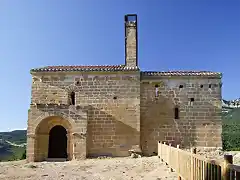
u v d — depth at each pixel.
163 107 24.86
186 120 24.66
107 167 17.67
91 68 25.33
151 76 25.19
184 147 24.33
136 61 26.22
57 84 24.84
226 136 52.84
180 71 26.36
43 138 22.81
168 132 24.56
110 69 24.64
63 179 13.85
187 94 24.94
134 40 26.45
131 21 26.75
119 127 24.00
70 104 24.59
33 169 17.75
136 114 24.12
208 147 24.19
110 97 24.45
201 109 24.73
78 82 24.77
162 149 19.06
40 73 24.94
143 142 24.45
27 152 22.00
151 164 18.02
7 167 18.92
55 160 22.23
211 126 24.48
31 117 22.41
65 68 25.66
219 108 24.66
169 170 14.70
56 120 22.98
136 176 14.14
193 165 9.03
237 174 5.45
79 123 22.48
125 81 24.58
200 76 24.95
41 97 24.75
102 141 23.84
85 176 14.59
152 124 24.67
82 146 22.23
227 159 6.03
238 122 68.69
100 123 24.09
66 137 25.19
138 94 24.39
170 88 25.06
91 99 24.50
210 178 7.20
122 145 23.77
